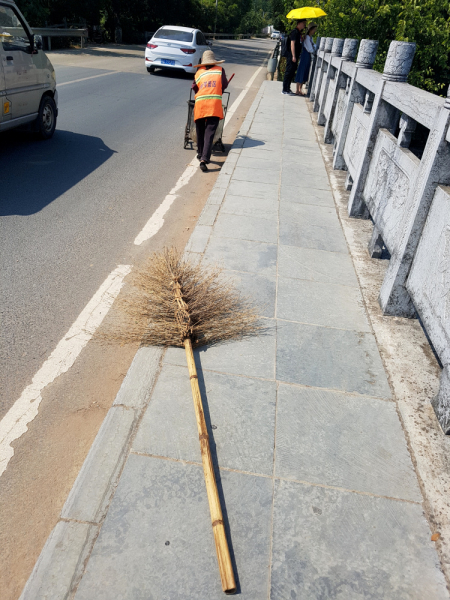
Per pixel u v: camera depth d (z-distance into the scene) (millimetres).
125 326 3590
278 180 6754
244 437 2564
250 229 5109
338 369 3145
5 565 2090
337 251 4816
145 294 3723
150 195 6273
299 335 3447
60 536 2025
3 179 6289
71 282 4133
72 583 1871
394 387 3037
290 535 2105
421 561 2059
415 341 3510
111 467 2342
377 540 2121
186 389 2869
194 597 1852
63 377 3137
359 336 3506
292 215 5586
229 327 3420
